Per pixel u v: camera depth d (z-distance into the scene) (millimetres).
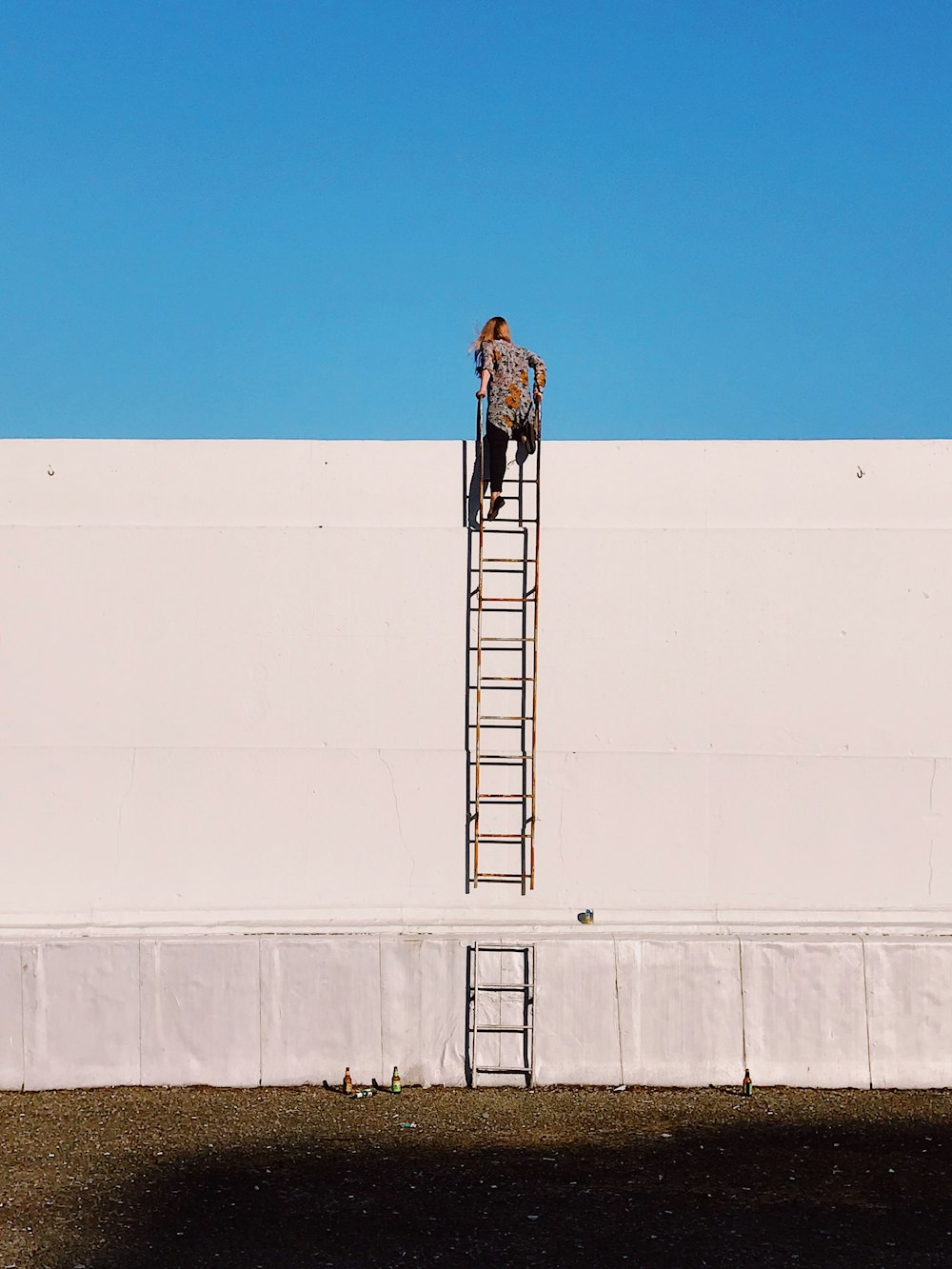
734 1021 10359
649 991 10383
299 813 10859
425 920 10758
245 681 10945
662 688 10977
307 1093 10117
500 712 10945
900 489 11109
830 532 11055
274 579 11016
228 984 10320
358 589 11023
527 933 10586
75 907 10734
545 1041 10344
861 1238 7328
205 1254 7020
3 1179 8141
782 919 10797
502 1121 9414
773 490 11125
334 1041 10336
